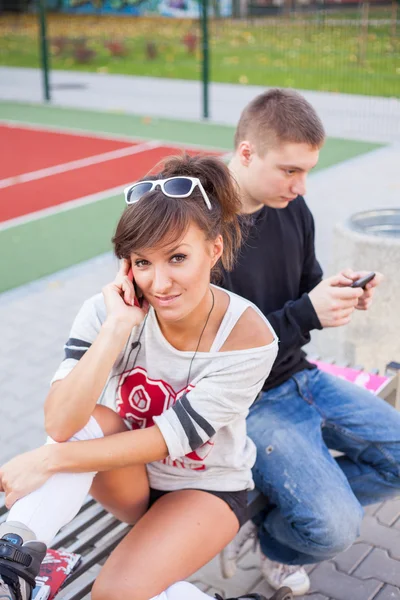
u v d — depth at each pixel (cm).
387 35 2012
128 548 217
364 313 439
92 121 1462
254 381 221
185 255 201
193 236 200
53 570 230
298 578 300
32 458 210
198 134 1320
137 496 239
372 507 359
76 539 276
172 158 219
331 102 1511
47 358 532
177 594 210
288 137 262
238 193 242
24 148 1259
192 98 1636
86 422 213
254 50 2261
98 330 227
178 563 214
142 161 1148
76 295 642
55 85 1878
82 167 1124
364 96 1559
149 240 196
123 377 230
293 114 264
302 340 271
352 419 283
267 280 288
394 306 432
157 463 236
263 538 288
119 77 1978
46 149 1249
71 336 231
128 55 2403
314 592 306
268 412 276
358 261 432
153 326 220
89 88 1819
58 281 673
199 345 220
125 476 232
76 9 3272
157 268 202
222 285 273
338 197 900
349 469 290
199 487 233
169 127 1380
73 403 210
